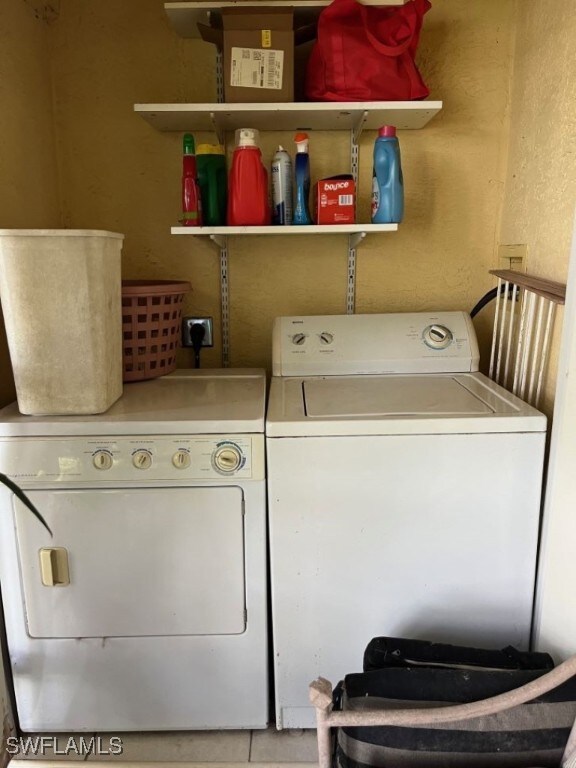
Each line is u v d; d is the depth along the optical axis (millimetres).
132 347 1675
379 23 1580
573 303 1235
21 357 1320
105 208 1894
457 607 1416
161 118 1678
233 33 1543
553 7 1492
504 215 1863
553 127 1490
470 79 1816
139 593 1401
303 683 1459
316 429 1315
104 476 1335
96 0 1771
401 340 1757
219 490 1351
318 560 1387
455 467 1340
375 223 1675
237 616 1421
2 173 1507
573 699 1154
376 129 1832
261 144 1866
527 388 1589
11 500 1354
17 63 1587
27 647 1430
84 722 1485
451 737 1131
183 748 1483
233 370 1862
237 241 1925
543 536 1373
